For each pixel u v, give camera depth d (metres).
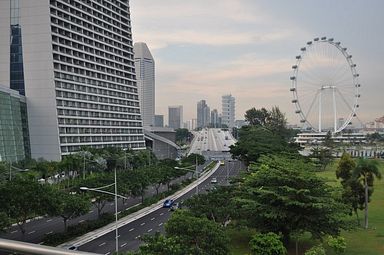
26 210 52.84
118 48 178.50
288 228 52.41
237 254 50.28
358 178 66.38
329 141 191.00
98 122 157.25
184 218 41.56
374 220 68.38
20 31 131.62
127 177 84.38
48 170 97.31
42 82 130.25
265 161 68.12
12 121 120.31
